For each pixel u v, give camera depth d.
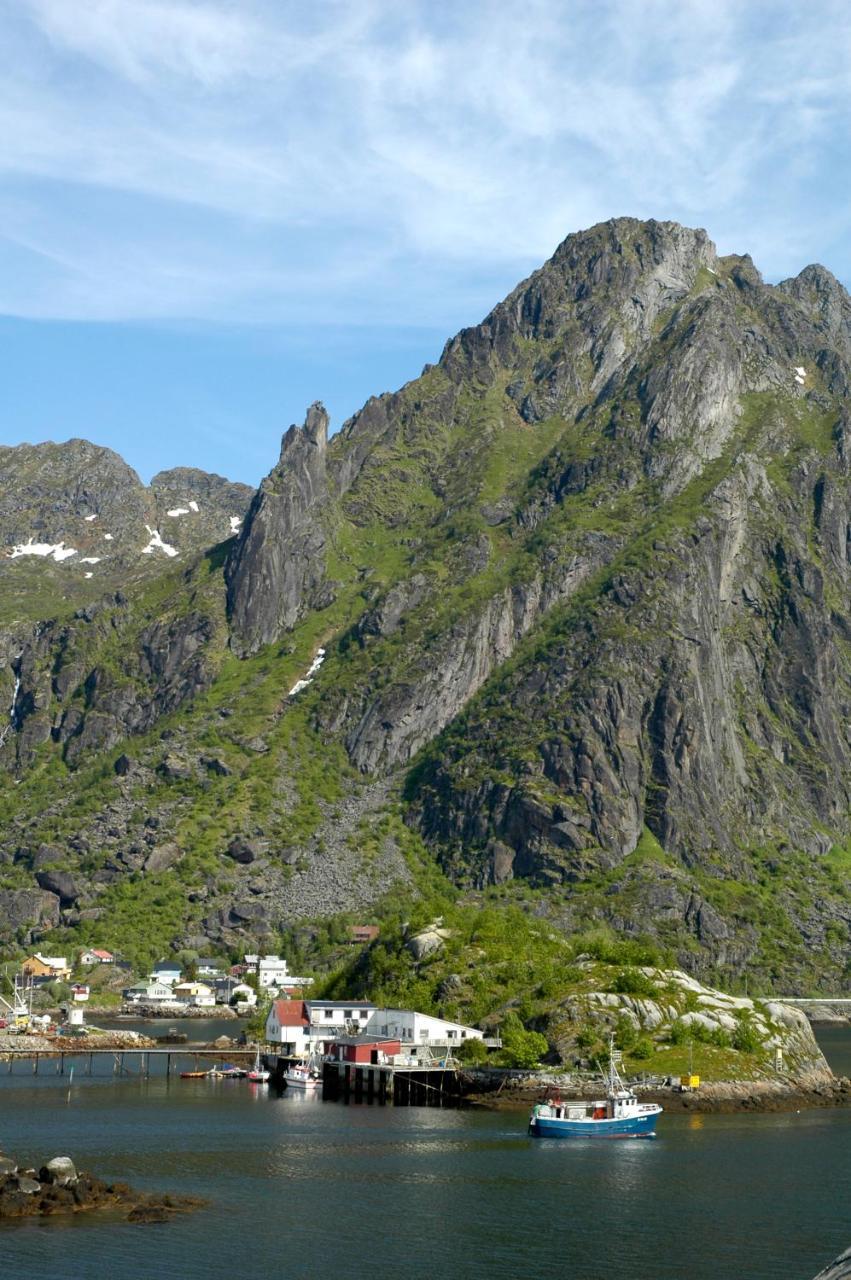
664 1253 125.94
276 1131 180.88
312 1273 118.75
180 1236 127.75
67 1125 184.38
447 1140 175.25
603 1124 178.50
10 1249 122.69
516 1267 121.56
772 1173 157.25
